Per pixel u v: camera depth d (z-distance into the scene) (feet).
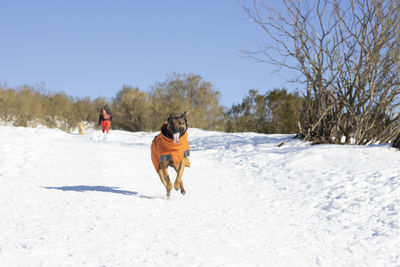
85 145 51.44
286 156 36.81
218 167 37.06
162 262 12.29
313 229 17.21
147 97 98.12
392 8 37.09
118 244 13.91
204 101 97.91
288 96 91.09
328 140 43.88
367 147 35.78
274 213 20.27
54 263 11.82
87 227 15.97
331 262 13.08
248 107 95.91
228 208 21.08
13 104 88.38
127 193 24.22
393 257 13.53
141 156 43.45
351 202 21.26
